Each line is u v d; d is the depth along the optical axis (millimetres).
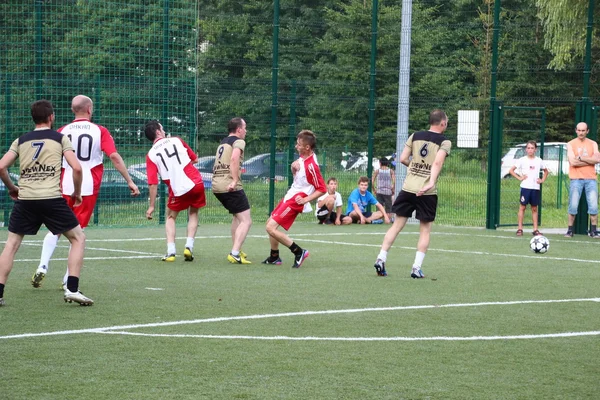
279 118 59719
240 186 24938
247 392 10883
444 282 21641
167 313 16469
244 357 12836
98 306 17156
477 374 12000
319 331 14930
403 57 40250
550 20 54469
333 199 39469
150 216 24750
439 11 66562
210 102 58594
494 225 38844
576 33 52906
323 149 46875
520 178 35375
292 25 65750
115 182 38875
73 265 16984
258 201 43594
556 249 30531
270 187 41438
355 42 57969
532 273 23750
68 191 19219
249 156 58812
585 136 35594
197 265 24438
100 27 40156
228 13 66250
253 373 11859
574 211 35562
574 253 29297
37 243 29953
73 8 39719
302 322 15758
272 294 19125
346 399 10648
